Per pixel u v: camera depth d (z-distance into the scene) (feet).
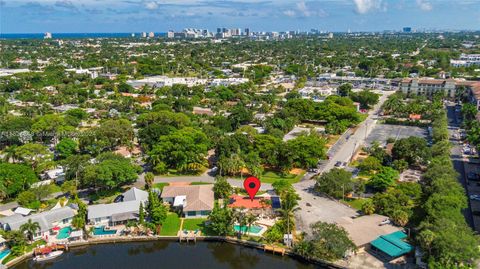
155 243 380.78
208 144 572.51
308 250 339.77
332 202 439.63
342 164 559.38
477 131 596.70
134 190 442.91
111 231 387.96
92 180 449.89
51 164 518.37
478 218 395.14
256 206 417.69
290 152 531.91
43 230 375.25
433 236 307.78
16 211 406.41
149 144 595.06
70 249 369.30
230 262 362.12
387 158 558.15
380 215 396.16
